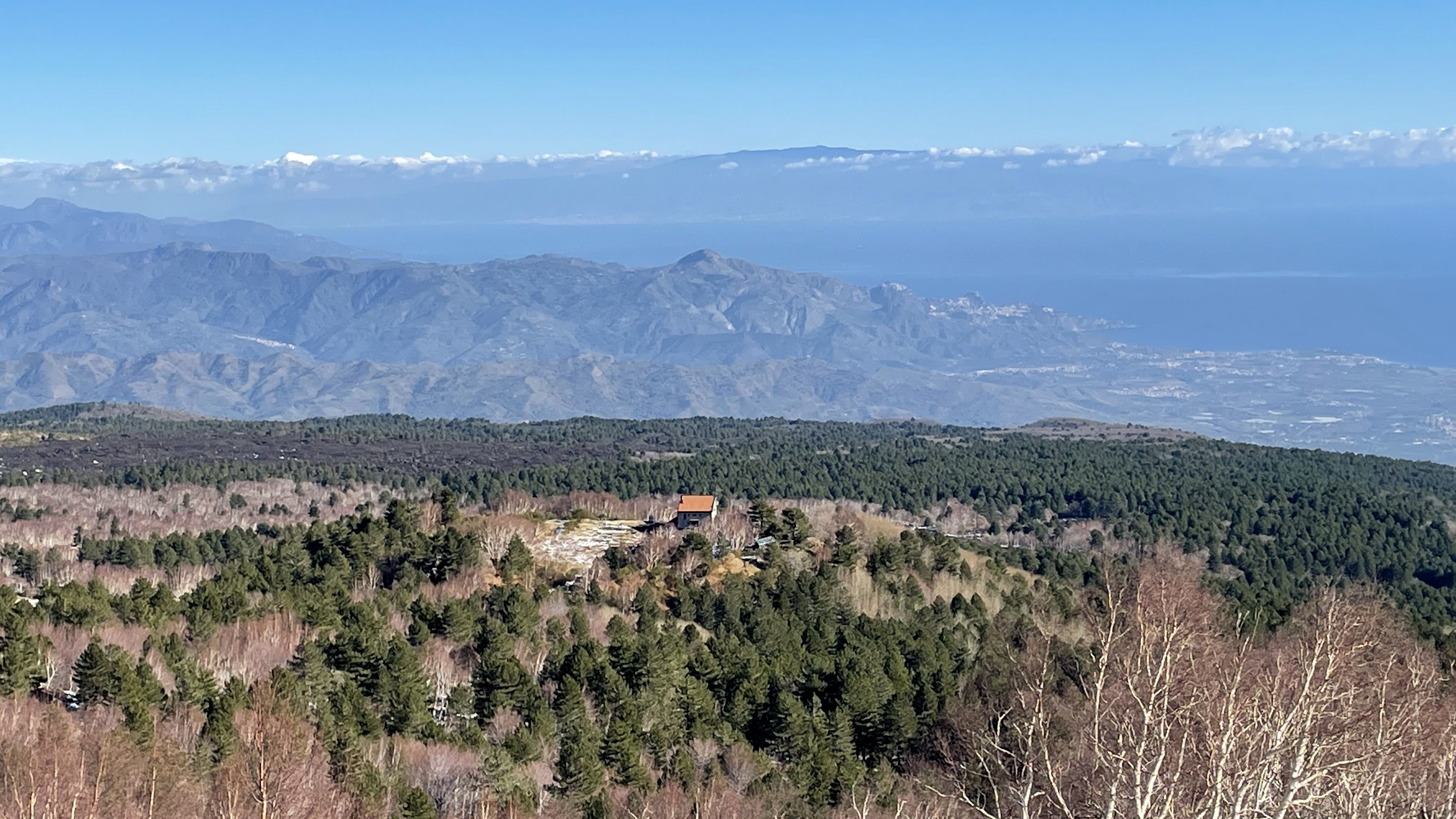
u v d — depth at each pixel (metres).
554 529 146.25
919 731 84.12
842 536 136.38
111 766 57.50
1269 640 89.44
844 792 72.19
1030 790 34.94
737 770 77.75
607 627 104.00
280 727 62.34
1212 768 30.64
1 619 86.50
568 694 80.88
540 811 70.50
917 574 133.25
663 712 84.69
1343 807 32.78
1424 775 36.59
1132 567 136.25
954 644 107.06
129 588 128.75
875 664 92.19
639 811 67.88
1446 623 124.38
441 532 130.12
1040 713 39.09
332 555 118.88
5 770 56.59
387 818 62.84
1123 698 36.94
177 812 57.66
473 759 74.00
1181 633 41.12
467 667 95.38
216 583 107.19
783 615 110.69
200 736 68.44
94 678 73.19
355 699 77.81
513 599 104.44
